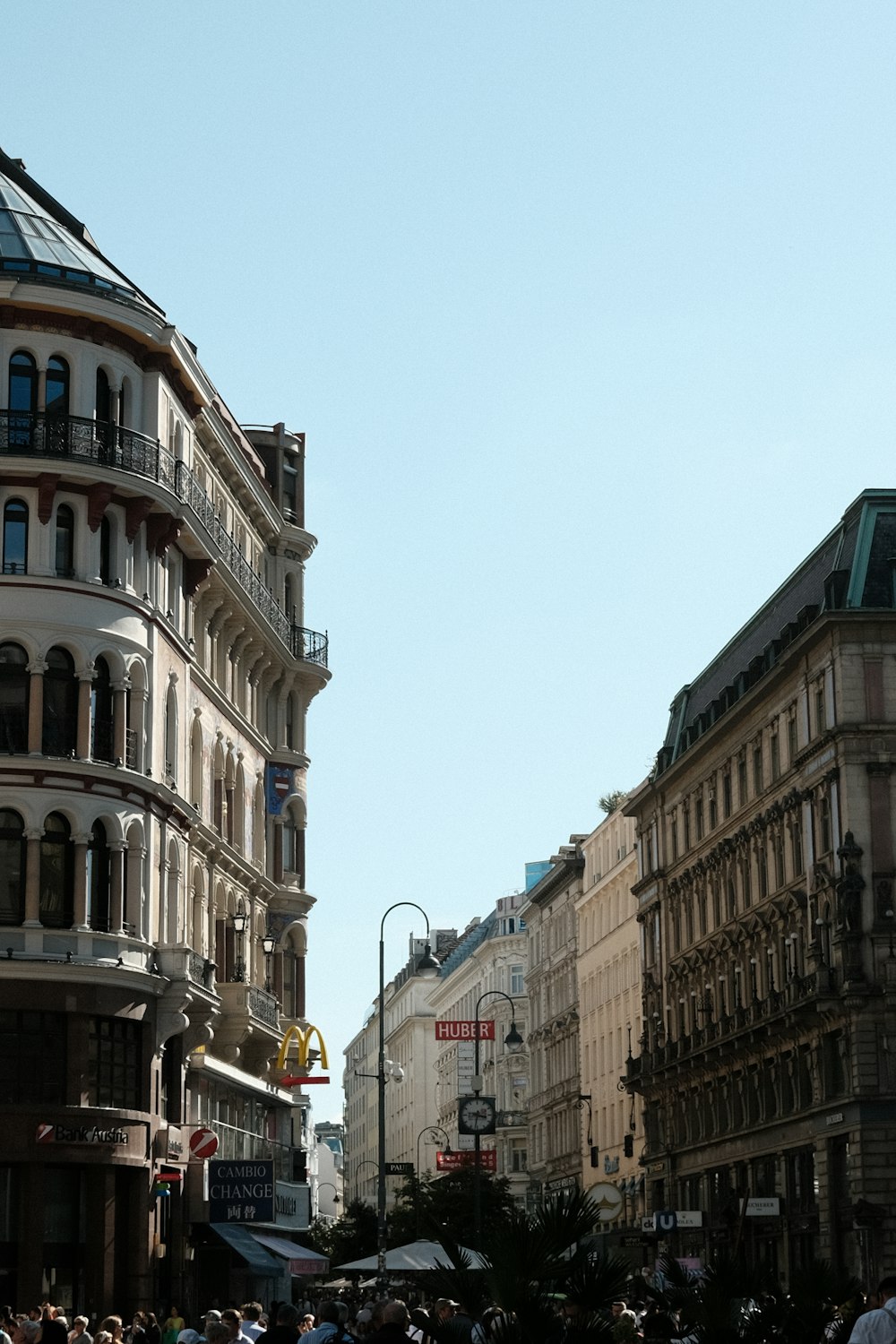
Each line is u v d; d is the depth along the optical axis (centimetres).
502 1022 16488
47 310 5784
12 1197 5347
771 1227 8431
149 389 6116
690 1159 9950
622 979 12088
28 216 6128
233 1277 6806
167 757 6203
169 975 5856
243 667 7569
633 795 11325
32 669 5559
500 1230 1616
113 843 5659
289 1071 7725
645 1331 2012
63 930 5462
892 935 7412
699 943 9875
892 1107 7275
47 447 5691
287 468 8556
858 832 7519
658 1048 10550
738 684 9394
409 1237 10619
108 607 5738
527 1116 15275
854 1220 7281
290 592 8412
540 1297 1562
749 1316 1903
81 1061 5447
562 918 14138
